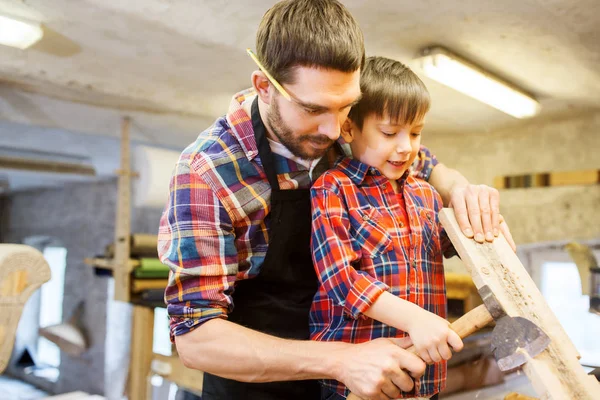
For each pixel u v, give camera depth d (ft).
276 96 3.11
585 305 10.36
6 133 12.54
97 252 19.15
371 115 3.55
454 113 9.84
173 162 9.96
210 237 3.37
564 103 8.95
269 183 3.60
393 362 2.83
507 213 11.09
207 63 7.66
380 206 3.62
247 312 3.82
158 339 18.15
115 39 6.88
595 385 2.56
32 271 5.18
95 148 14.24
